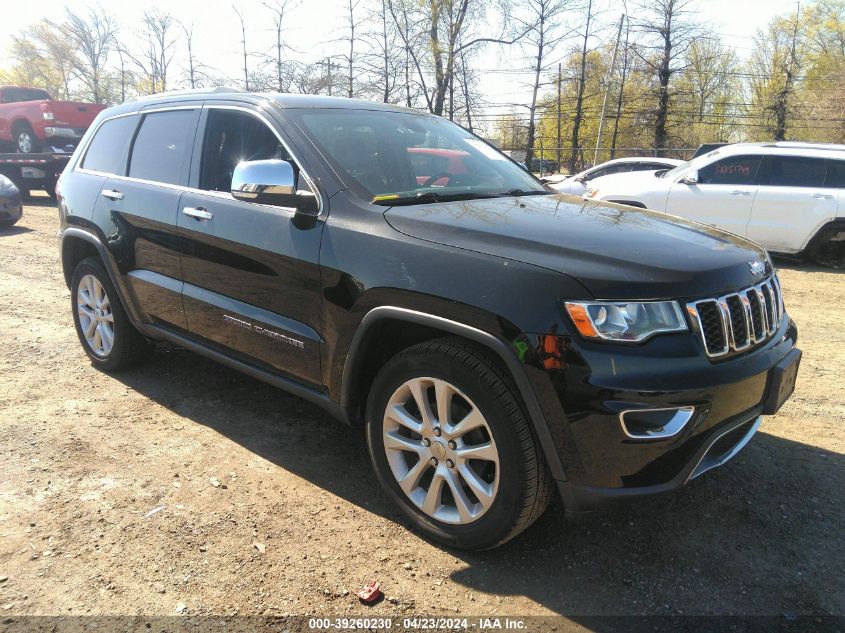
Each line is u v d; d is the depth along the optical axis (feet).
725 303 7.83
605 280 7.32
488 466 8.27
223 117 11.80
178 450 11.25
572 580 8.14
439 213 9.07
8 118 54.80
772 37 122.93
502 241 8.13
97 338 14.76
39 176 48.47
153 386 14.02
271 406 13.16
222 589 7.85
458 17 77.87
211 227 11.09
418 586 7.98
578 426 7.23
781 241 30.53
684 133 126.72
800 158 30.12
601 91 111.34
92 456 10.95
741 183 31.14
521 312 7.40
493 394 7.66
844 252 29.81
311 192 9.89
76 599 7.61
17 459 10.77
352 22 76.54
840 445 11.74
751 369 7.92
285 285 9.94
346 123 11.29
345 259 9.06
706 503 9.87
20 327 18.19
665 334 7.36
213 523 9.16
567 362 7.18
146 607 7.52
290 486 10.19
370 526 9.19
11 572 8.04
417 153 11.51
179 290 11.92
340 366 9.32
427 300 8.13
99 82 130.62
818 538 9.04
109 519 9.18
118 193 13.29
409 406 8.97
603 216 9.64
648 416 7.23
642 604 7.73
